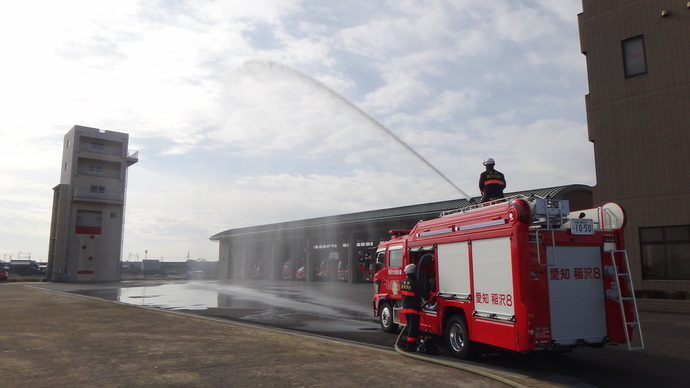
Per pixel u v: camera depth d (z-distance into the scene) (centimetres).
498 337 761
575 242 779
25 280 5103
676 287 1705
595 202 1950
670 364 834
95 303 1891
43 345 916
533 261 740
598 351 951
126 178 5216
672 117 1783
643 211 1820
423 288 946
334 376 677
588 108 2008
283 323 1380
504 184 1001
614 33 1955
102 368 716
